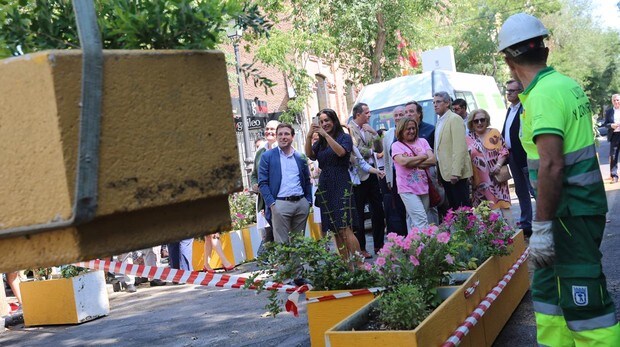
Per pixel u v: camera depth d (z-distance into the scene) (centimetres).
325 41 2398
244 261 1380
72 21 190
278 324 749
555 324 405
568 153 363
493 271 625
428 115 1669
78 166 157
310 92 2602
